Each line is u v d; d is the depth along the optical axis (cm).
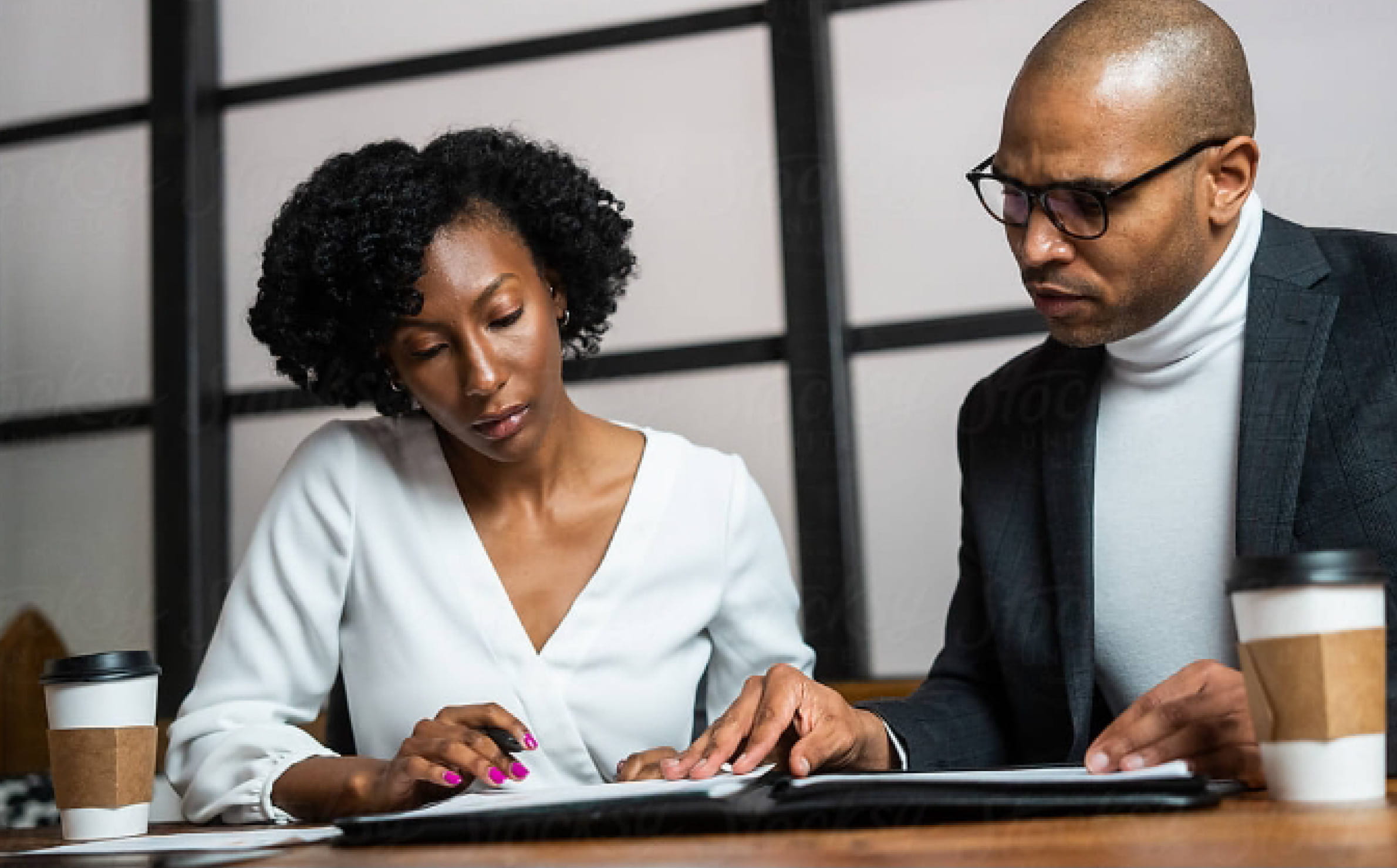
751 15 321
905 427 309
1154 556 130
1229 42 118
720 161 323
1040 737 135
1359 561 81
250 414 360
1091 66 114
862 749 113
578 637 135
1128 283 117
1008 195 120
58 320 370
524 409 125
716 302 323
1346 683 80
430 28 348
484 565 135
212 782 121
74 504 365
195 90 360
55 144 372
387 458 140
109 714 108
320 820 113
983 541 137
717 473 146
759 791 87
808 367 310
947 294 307
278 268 135
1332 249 126
